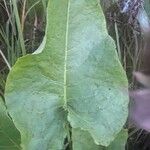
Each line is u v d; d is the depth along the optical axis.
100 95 0.27
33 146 0.28
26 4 0.42
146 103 0.19
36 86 0.27
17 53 0.38
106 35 0.26
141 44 0.35
